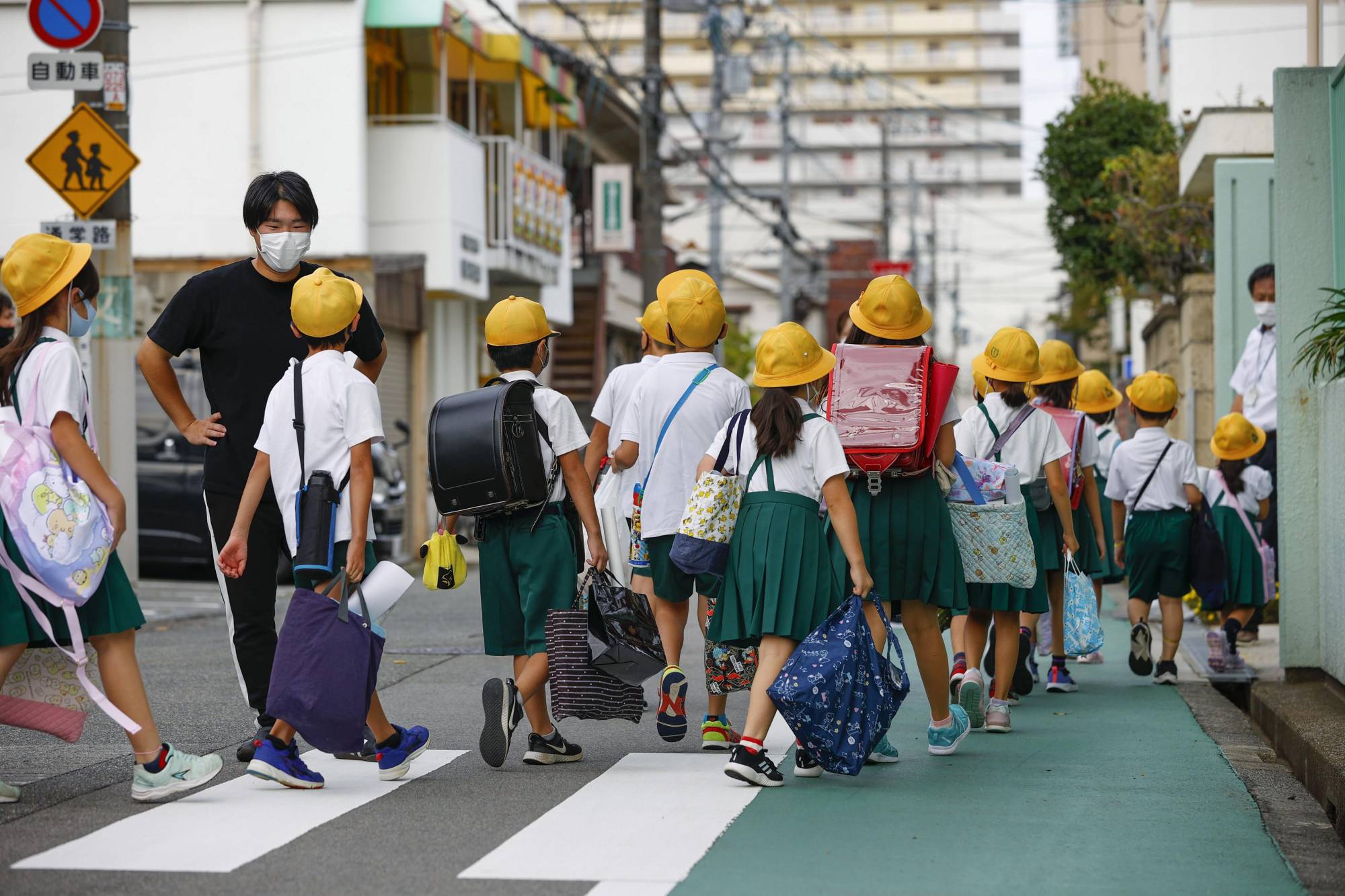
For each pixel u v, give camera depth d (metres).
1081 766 14.26
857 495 14.05
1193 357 37.75
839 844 11.02
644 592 15.71
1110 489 20.25
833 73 86.69
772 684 12.43
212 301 14.06
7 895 9.52
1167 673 19.95
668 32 198.12
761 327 124.56
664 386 14.66
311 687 11.97
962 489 15.55
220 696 17.91
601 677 13.38
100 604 11.62
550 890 9.72
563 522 13.70
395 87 49.41
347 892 9.66
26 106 43.03
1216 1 54.59
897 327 14.36
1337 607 17.45
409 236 47.19
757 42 88.06
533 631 13.55
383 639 12.41
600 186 62.16
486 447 13.17
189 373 36.22
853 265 144.38
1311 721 15.45
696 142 179.88
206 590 32.84
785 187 83.88
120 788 12.73
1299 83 18.97
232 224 44.44
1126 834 11.52
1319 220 18.91
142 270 42.78
